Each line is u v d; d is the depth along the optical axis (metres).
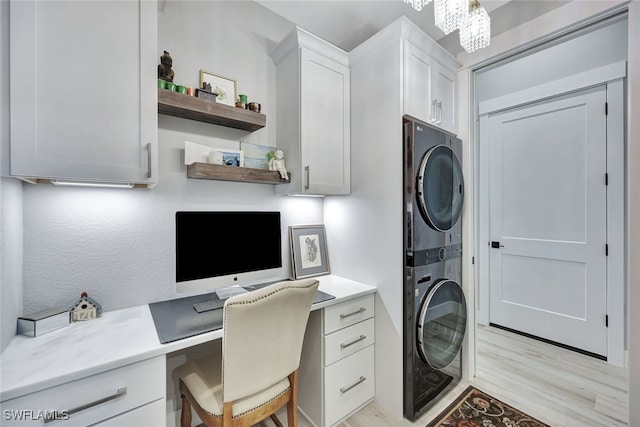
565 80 2.53
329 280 2.01
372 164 1.86
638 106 1.34
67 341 1.08
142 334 1.15
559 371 2.18
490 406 1.78
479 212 3.14
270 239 1.82
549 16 1.65
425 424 1.65
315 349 1.63
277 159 1.82
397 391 1.70
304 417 1.73
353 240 2.00
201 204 1.69
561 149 2.59
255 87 1.90
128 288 1.46
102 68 1.11
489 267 3.07
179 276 1.45
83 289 1.34
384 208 1.78
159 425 1.05
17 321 1.12
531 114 2.77
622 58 2.25
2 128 0.96
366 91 1.89
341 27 2.13
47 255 1.26
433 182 1.76
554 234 2.64
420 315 1.68
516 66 2.53
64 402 0.88
